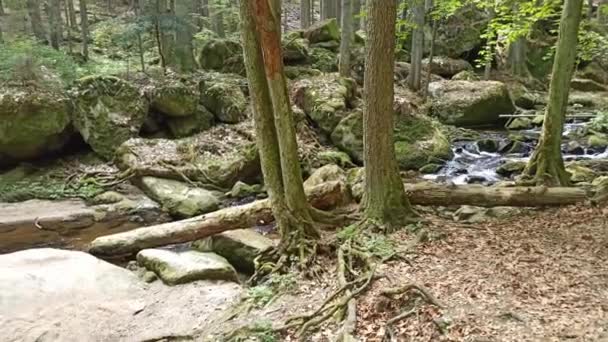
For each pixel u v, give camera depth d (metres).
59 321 5.50
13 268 6.49
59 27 17.70
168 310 5.83
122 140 12.31
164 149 12.04
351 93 14.60
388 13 6.54
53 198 10.70
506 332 4.19
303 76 15.91
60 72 12.90
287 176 6.92
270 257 6.82
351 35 16.47
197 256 7.09
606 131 14.77
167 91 12.85
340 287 5.47
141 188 11.15
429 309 4.71
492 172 11.93
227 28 21.77
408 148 12.60
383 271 5.76
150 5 14.02
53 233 9.00
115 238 7.68
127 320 5.62
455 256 6.12
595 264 5.60
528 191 8.14
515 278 5.32
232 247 7.35
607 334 4.02
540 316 4.43
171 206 10.09
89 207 10.27
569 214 7.70
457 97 16.44
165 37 15.48
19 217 9.67
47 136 11.69
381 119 7.01
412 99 16.92
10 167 11.86
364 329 4.59
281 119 6.71
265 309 5.59
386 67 6.81
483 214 8.11
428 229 7.09
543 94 20.30
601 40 16.39
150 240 7.67
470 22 21.61
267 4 6.20
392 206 7.23
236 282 6.61
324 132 13.45
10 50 12.46
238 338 4.92
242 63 15.96
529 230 7.05
